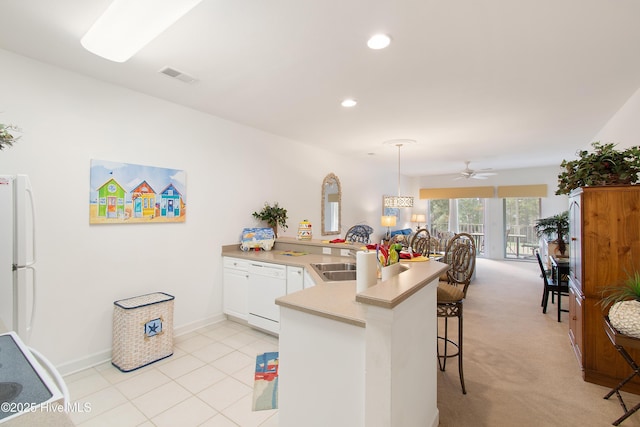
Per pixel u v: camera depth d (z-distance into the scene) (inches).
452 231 365.7
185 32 77.5
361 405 53.7
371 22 72.9
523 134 175.5
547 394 89.6
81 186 102.1
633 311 75.8
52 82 96.0
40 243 93.7
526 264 315.6
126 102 113.2
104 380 95.7
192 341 124.0
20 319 76.7
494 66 95.0
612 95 117.7
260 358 110.1
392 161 267.1
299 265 118.4
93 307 105.0
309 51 86.5
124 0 59.0
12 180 76.3
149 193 119.3
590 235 96.0
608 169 97.6
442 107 131.6
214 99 123.8
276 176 177.5
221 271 146.5
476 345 122.9
